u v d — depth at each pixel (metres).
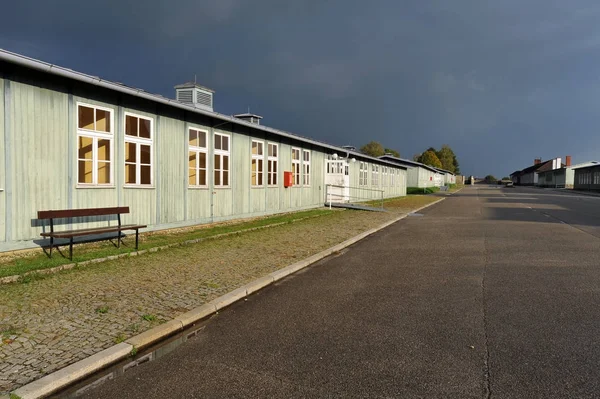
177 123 12.16
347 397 3.31
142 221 11.03
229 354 4.16
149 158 11.22
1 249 7.82
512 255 9.43
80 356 3.94
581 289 6.48
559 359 3.99
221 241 10.79
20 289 6.03
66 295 5.80
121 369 3.87
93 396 3.38
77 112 9.15
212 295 6.00
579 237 12.25
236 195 15.13
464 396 3.32
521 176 129.00
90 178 9.56
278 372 3.76
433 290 6.48
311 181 21.77
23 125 8.09
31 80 8.22
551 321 5.03
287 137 18.58
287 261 8.45
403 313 5.38
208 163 13.57
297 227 14.12
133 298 5.75
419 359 4.00
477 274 7.56
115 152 10.15
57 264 7.20
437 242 11.52
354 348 4.27
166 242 9.89
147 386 3.54
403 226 15.60
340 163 25.59
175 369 3.85
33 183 8.30
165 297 5.85
